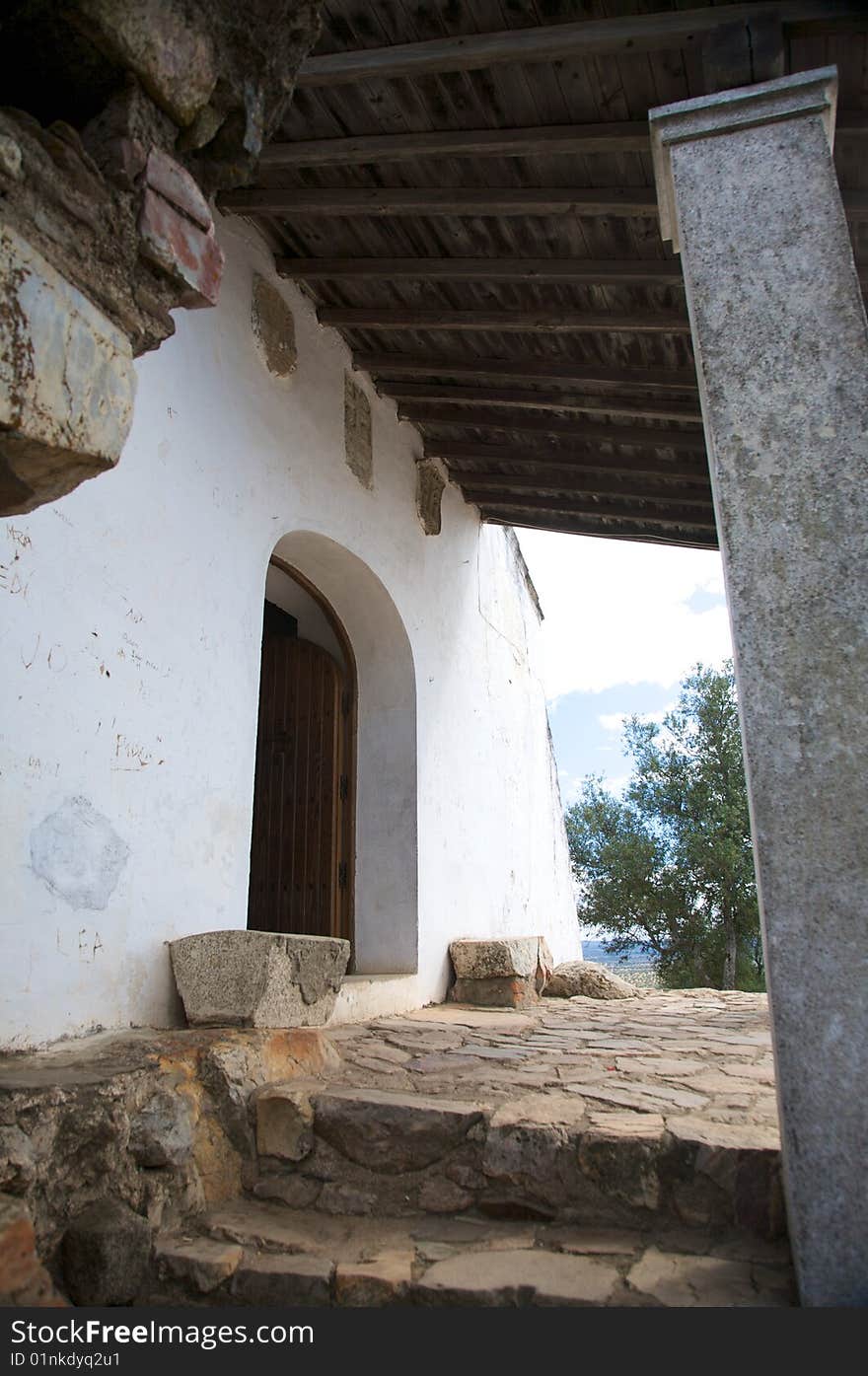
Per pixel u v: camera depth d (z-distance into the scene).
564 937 10.64
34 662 3.19
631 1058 3.70
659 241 4.39
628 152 3.86
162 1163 2.62
